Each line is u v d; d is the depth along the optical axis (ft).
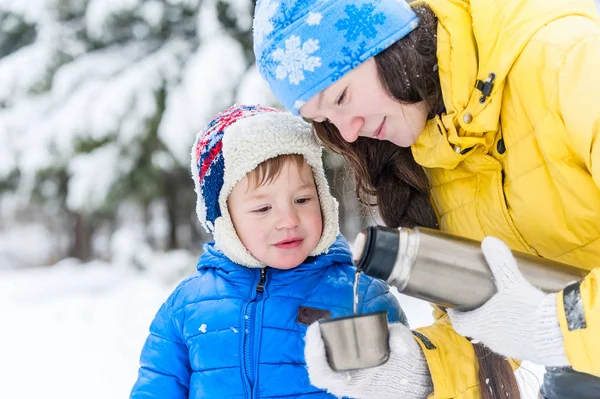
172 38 22.77
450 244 3.69
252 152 4.69
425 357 4.21
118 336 13.61
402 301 11.37
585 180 3.78
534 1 3.92
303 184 4.82
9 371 12.01
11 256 44.80
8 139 23.76
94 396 10.60
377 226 3.69
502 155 4.12
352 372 3.90
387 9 4.14
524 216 4.12
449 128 4.09
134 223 31.81
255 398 4.60
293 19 4.22
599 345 3.22
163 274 20.06
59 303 17.01
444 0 4.20
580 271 3.82
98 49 24.11
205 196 5.01
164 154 21.89
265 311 4.77
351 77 4.16
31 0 24.49
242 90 18.76
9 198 30.37
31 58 23.82
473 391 4.35
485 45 3.90
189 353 4.91
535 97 3.75
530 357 3.46
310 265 4.97
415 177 4.82
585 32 3.64
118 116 20.88
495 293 3.64
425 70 4.17
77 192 22.44
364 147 4.86
